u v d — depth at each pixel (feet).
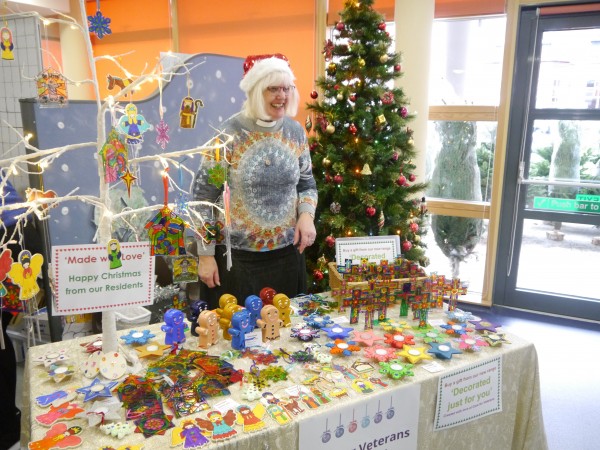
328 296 5.81
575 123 10.30
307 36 11.59
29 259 3.26
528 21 10.19
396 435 3.86
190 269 4.25
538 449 4.82
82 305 3.49
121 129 3.46
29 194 3.50
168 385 3.65
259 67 4.89
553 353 9.30
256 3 12.11
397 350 4.38
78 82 3.41
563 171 10.64
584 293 11.04
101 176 3.50
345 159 8.14
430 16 9.64
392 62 8.03
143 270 3.67
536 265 11.41
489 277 11.50
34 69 7.52
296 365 4.08
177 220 3.67
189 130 8.18
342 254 5.46
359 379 3.89
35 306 5.84
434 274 5.19
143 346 4.27
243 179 5.23
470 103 11.09
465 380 4.17
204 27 13.14
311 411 3.42
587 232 10.69
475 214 11.39
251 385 3.71
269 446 3.22
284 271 5.81
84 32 3.30
